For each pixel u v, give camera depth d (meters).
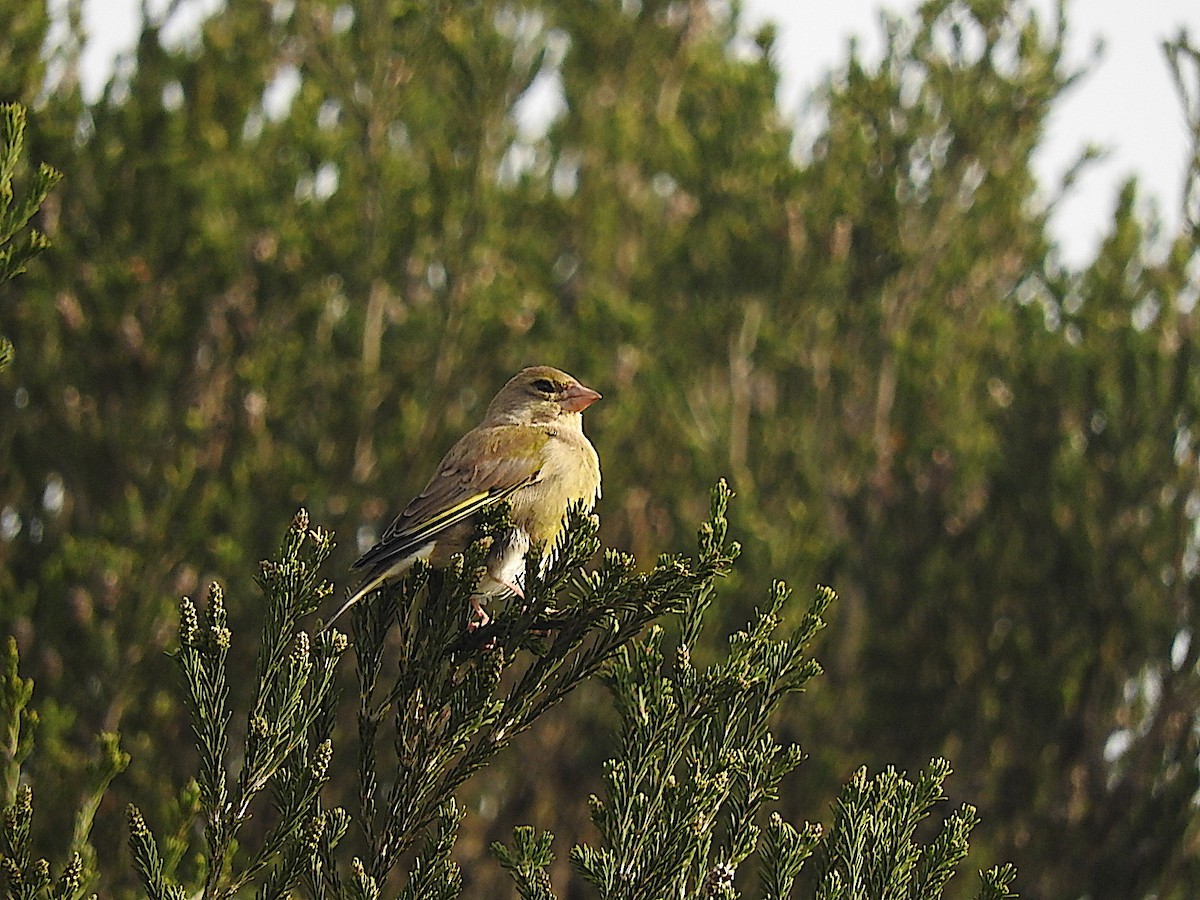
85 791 12.78
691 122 19.58
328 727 6.29
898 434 17.25
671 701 6.04
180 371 14.80
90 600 13.52
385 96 16.19
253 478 14.53
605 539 16.19
